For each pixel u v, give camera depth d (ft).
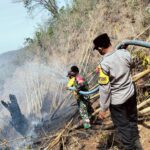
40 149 19.15
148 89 18.52
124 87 12.29
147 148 14.40
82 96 18.26
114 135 15.99
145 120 16.38
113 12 30.83
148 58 19.63
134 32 25.99
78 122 19.58
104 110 12.19
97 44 12.35
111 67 11.98
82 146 17.10
